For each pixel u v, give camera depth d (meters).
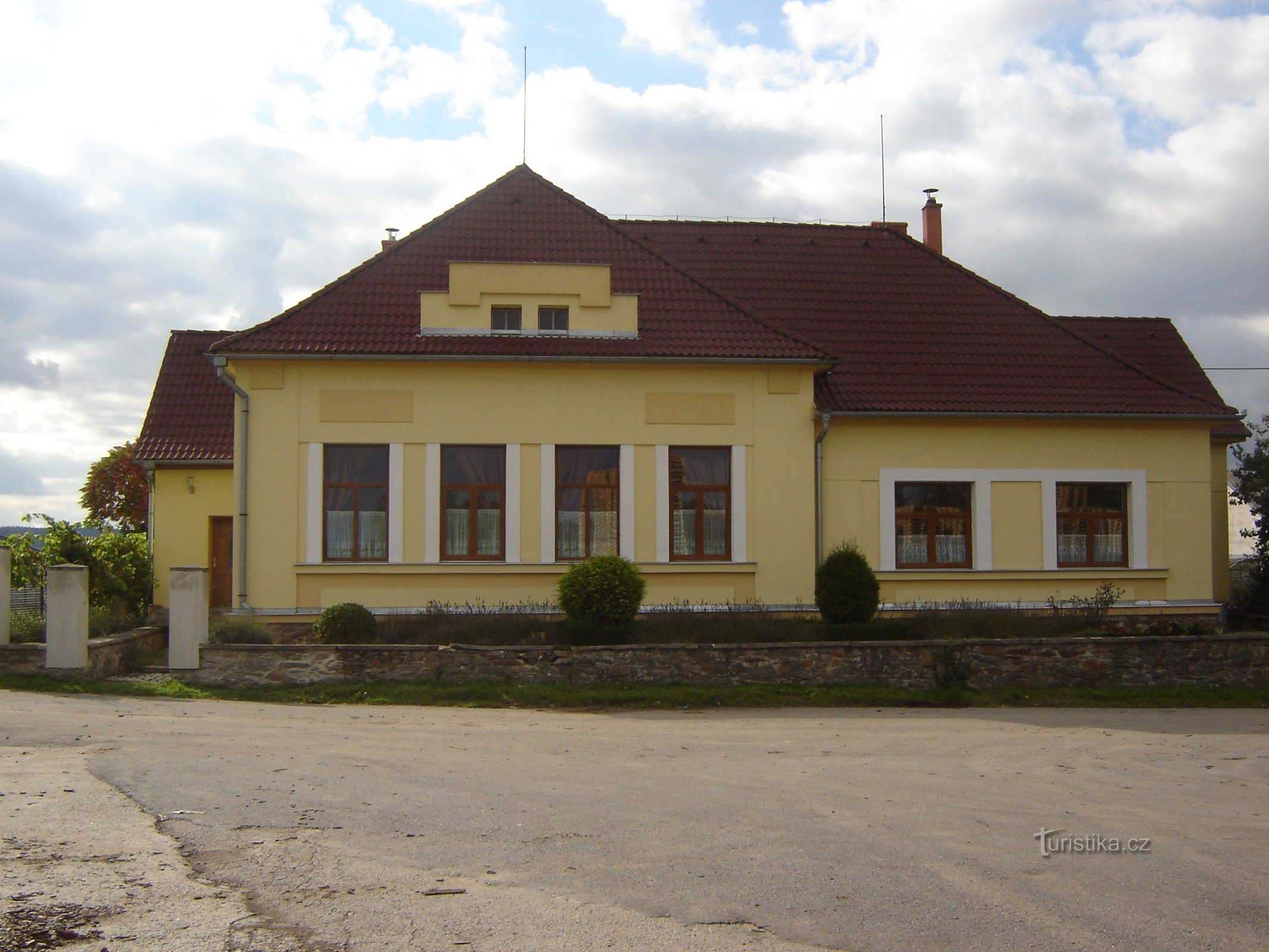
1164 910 6.61
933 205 31.03
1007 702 16.50
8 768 9.59
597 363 20.31
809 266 25.91
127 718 12.84
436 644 17.06
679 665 16.72
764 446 20.91
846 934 6.01
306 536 19.70
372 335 20.09
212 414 25.66
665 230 26.55
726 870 7.11
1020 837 8.23
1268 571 27.89
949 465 21.97
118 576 22.80
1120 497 22.81
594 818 8.44
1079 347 23.92
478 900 6.38
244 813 8.21
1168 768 11.53
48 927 5.74
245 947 5.55
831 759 11.62
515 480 20.23
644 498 20.55
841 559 19.53
